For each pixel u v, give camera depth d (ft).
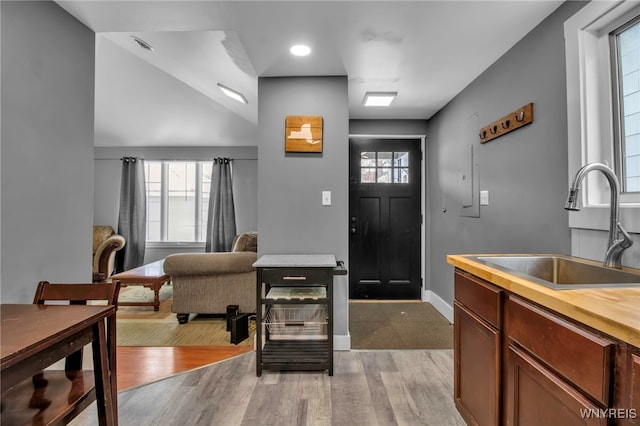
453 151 9.94
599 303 2.70
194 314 11.00
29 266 5.00
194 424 5.27
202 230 18.67
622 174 4.75
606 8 4.55
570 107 5.16
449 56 7.20
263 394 6.15
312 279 6.80
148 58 10.72
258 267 6.77
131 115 15.51
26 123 4.95
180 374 6.95
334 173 8.25
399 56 7.19
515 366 3.55
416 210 12.62
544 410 3.06
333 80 8.24
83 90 6.09
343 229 8.24
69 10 5.65
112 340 4.15
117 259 17.51
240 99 12.05
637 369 2.19
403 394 6.13
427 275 12.44
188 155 18.34
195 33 7.78
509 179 6.95
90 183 6.27
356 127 12.37
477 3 5.35
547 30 5.75
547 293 3.02
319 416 5.46
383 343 8.61
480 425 4.30
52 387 3.90
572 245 5.22
